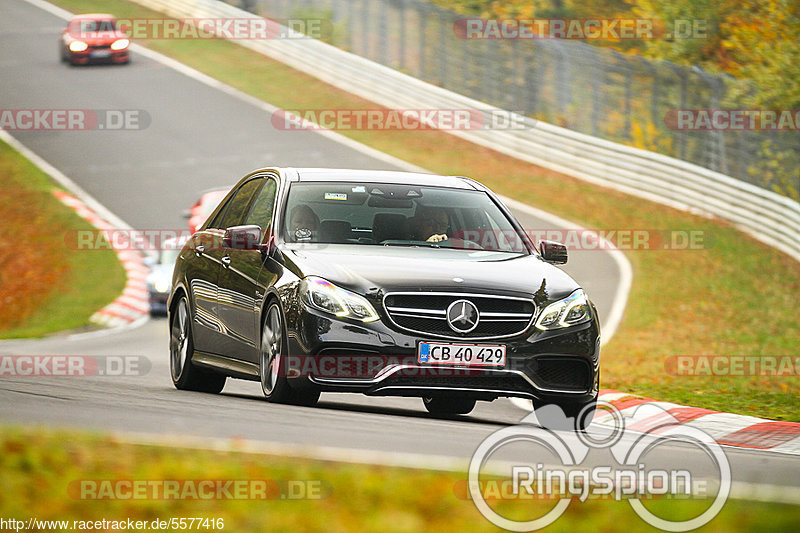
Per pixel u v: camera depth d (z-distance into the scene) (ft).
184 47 508.53
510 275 97.14
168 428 74.02
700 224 324.60
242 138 402.52
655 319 237.25
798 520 49.67
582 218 330.13
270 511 49.34
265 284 98.78
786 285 281.13
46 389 99.66
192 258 116.26
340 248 99.96
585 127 396.37
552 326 94.94
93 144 397.19
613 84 390.42
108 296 262.88
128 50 490.90
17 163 376.07
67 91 448.24
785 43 398.42
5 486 51.19
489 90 426.92
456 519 48.70
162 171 370.32
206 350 111.14
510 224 108.47
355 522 47.62
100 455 59.16
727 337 224.33
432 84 444.55
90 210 333.62
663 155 367.04
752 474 72.38
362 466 60.90
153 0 565.53
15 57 496.23
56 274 284.20
